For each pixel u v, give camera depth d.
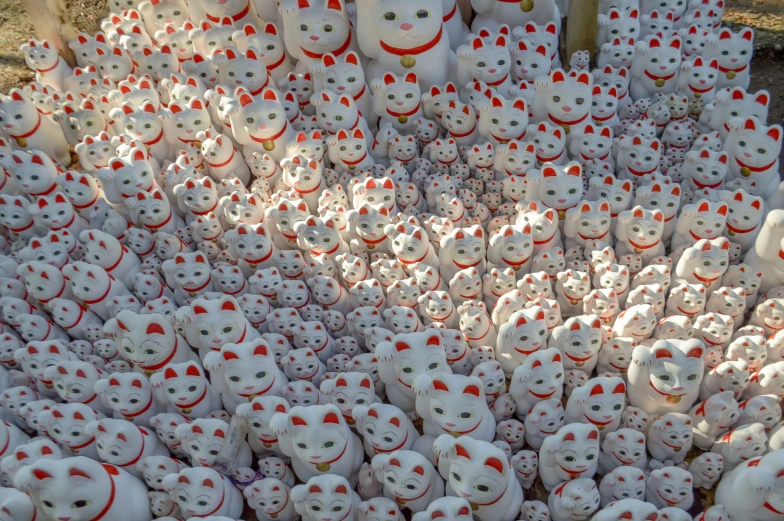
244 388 4.11
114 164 5.50
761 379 4.18
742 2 8.54
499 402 4.31
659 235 4.87
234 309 4.37
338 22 6.26
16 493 3.65
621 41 6.51
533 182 5.23
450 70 6.56
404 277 5.01
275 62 6.84
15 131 6.21
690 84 6.21
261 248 5.07
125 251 5.27
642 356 4.02
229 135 6.30
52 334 4.97
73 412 4.07
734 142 5.39
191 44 7.20
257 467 4.37
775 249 4.59
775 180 5.37
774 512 3.49
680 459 4.10
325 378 4.44
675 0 7.20
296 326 4.67
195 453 3.96
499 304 4.61
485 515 3.74
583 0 6.39
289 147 5.86
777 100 7.23
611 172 5.69
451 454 3.62
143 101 6.34
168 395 4.18
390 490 3.75
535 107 5.95
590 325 4.26
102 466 3.70
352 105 5.89
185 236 5.55
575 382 4.34
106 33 7.65
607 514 3.48
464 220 5.46
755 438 3.83
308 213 5.24
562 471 3.83
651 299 4.60
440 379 3.77
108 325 4.46
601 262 4.89
